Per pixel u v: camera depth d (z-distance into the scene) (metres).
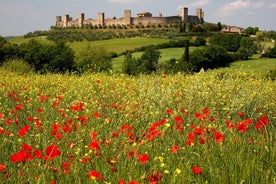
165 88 11.41
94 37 155.38
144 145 5.77
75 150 5.82
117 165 5.05
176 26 175.00
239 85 11.22
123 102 10.90
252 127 7.83
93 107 10.04
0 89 14.68
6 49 65.25
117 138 6.36
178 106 9.34
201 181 4.52
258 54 90.81
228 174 4.55
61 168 4.84
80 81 17.55
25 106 10.70
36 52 64.31
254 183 4.35
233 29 176.12
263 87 11.87
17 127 8.08
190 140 5.40
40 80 19.17
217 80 11.88
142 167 4.90
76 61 68.19
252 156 5.08
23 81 18.30
